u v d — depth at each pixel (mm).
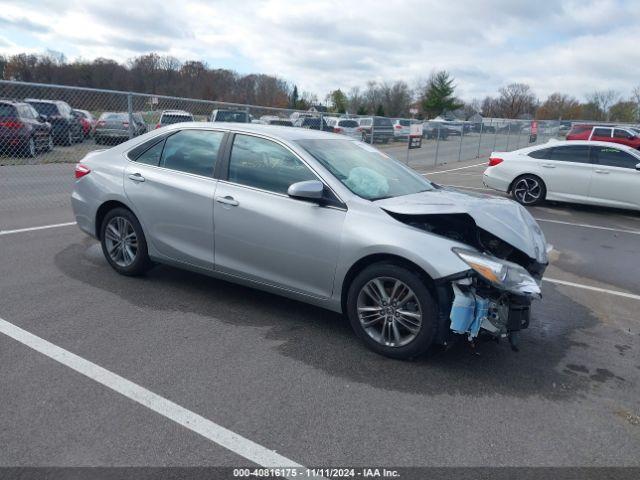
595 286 5887
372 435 2898
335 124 16531
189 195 4559
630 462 2779
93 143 10742
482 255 3510
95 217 5230
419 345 3627
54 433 2771
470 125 25125
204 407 3080
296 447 2766
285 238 4074
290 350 3861
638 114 68188
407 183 4633
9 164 10328
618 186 10453
